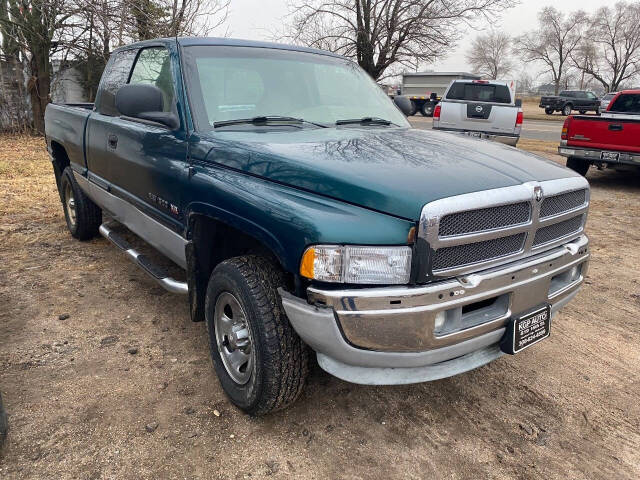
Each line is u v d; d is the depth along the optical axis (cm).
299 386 252
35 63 1420
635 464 247
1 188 771
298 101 346
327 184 226
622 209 787
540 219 250
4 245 520
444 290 215
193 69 320
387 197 213
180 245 313
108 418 262
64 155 556
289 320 233
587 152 942
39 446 240
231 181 260
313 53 394
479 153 273
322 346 224
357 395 293
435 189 216
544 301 262
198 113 304
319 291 213
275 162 248
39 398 275
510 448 255
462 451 251
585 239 293
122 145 374
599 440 263
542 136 1928
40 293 408
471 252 225
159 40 365
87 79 1574
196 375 304
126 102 293
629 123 888
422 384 308
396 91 3397
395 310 210
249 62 345
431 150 269
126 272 458
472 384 310
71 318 369
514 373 323
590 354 349
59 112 536
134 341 341
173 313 383
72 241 541
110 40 1249
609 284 477
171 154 311
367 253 209
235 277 250
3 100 1453
